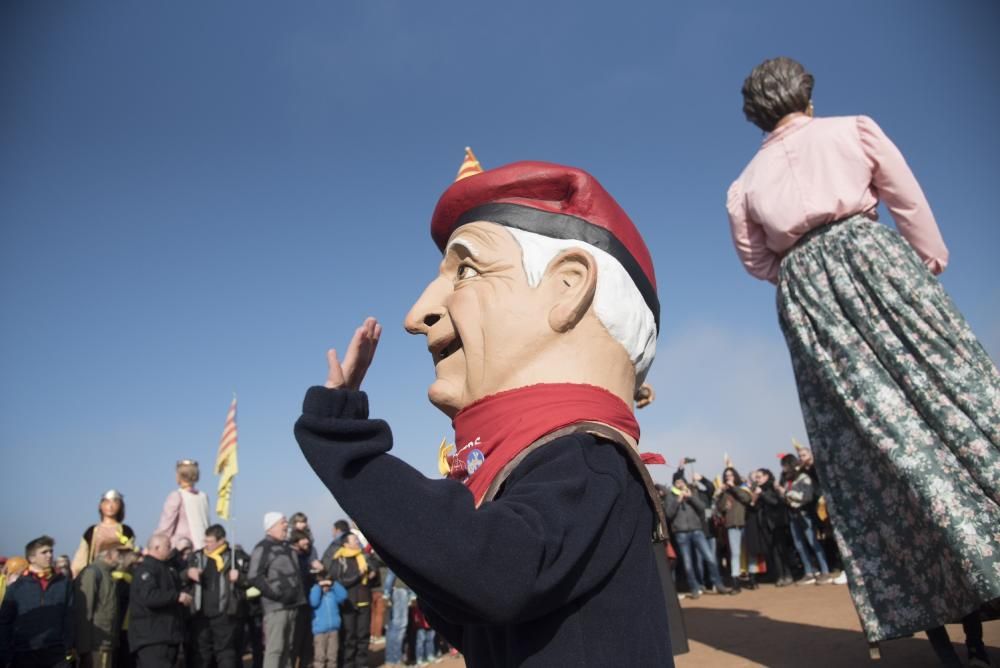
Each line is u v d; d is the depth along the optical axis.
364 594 8.10
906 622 2.36
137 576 6.17
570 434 1.23
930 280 2.42
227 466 10.26
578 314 1.41
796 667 3.97
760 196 2.77
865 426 2.37
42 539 5.77
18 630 5.41
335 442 1.03
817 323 2.58
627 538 1.18
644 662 1.13
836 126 2.69
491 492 1.19
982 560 2.03
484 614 0.97
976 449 2.14
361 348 1.29
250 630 8.42
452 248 1.58
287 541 7.17
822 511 9.27
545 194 1.60
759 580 11.77
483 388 1.40
